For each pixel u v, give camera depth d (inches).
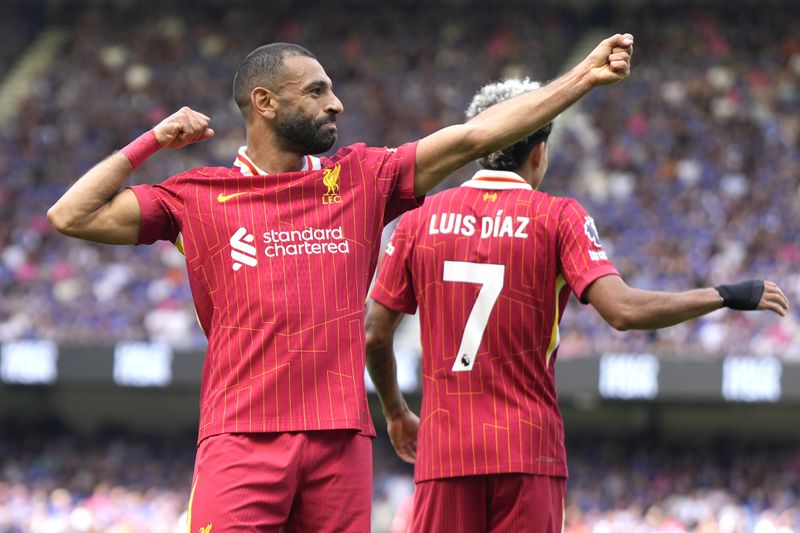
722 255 2314.2
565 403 2287.2
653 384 1968.5
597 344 2050.9
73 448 2455.7
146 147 400.5
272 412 385.1
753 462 2177.7
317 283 392.5
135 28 3368.6
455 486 440.5
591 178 2608.3
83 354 2186.3
